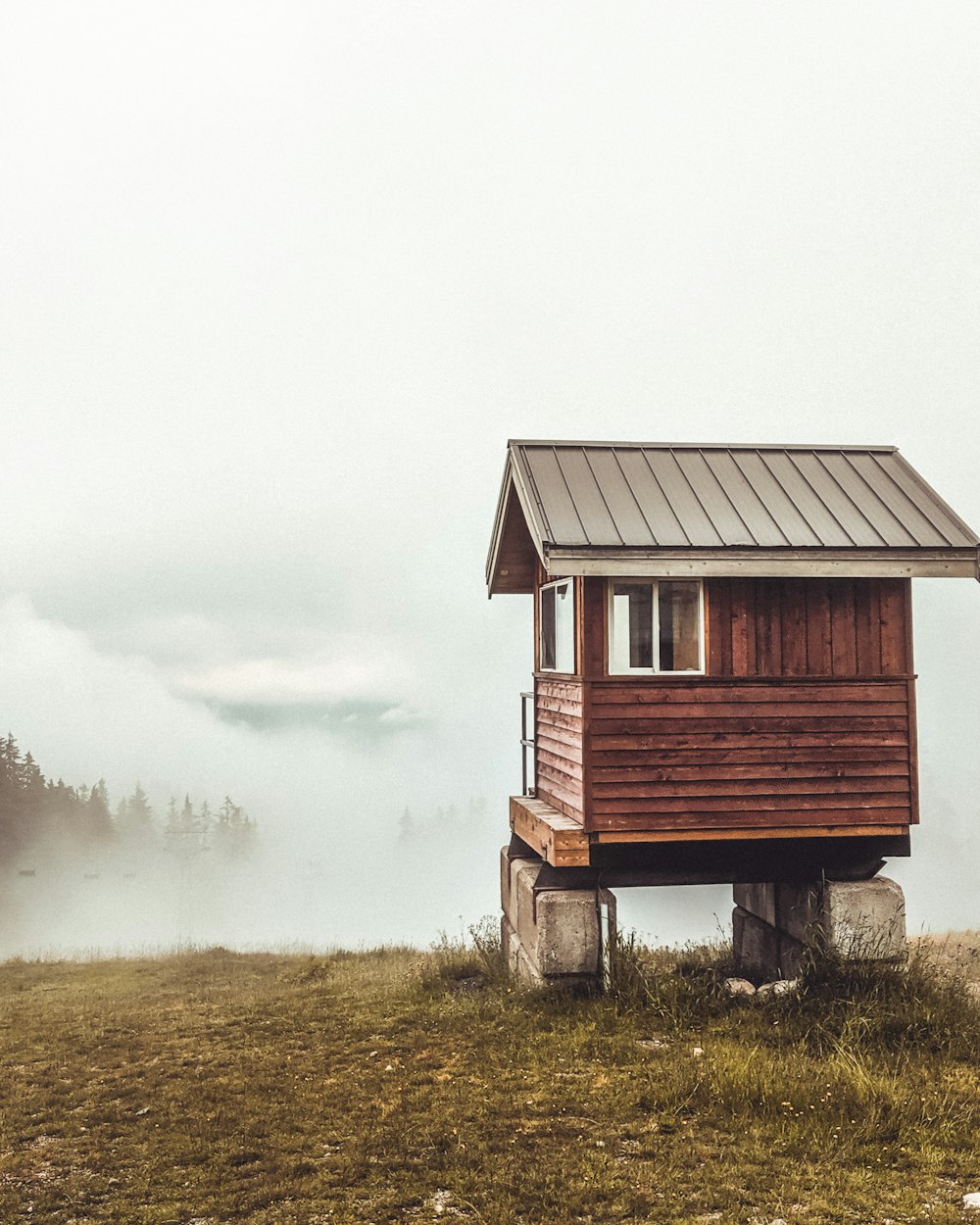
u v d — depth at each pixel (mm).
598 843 11086
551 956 11383
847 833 11312
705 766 11195
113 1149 7715
